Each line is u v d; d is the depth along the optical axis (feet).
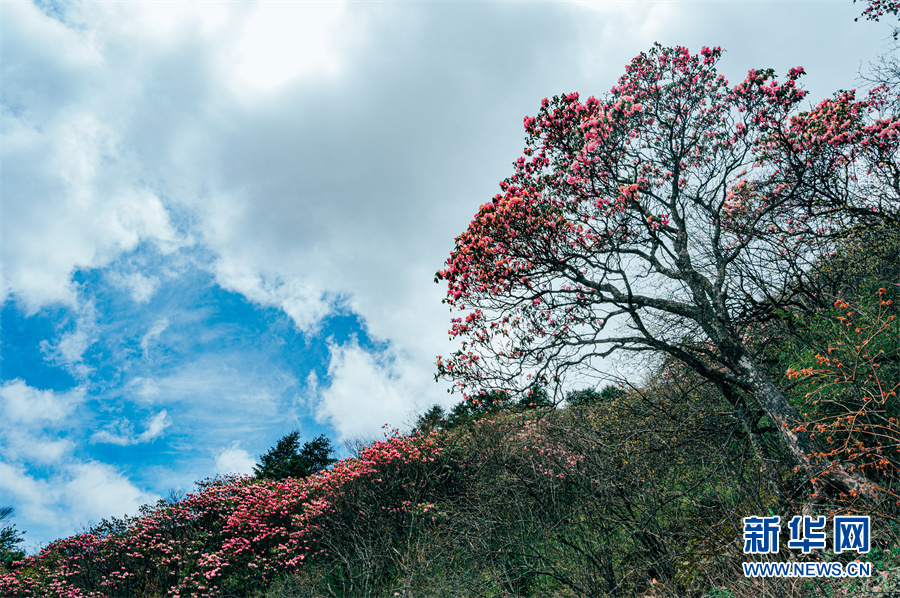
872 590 13.93
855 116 26.58
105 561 40.98
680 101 25.82
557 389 25.58
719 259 25.71
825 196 27.53
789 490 20.42
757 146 26.89
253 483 47.03
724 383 23.85
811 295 25.04
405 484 36.04
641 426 27.91
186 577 37.50
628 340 25.02
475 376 27.58
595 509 22.41
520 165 27.12
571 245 26.05
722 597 16.93
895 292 21.83
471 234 26.86
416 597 24.79
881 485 16.92
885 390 17.28
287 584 32.58
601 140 24.47
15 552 49.16
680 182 28.09
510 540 24.23
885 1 27.45
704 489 22.86
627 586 20.66
